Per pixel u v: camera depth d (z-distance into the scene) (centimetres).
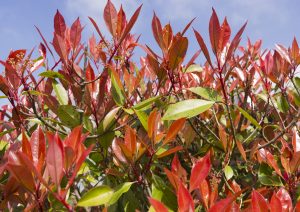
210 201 71
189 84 121
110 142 96
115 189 78
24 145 65
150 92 113
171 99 107
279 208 61
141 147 86
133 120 107
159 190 81
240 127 118
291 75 116
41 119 101
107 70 104
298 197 86
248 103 138
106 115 95
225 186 94
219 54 93
